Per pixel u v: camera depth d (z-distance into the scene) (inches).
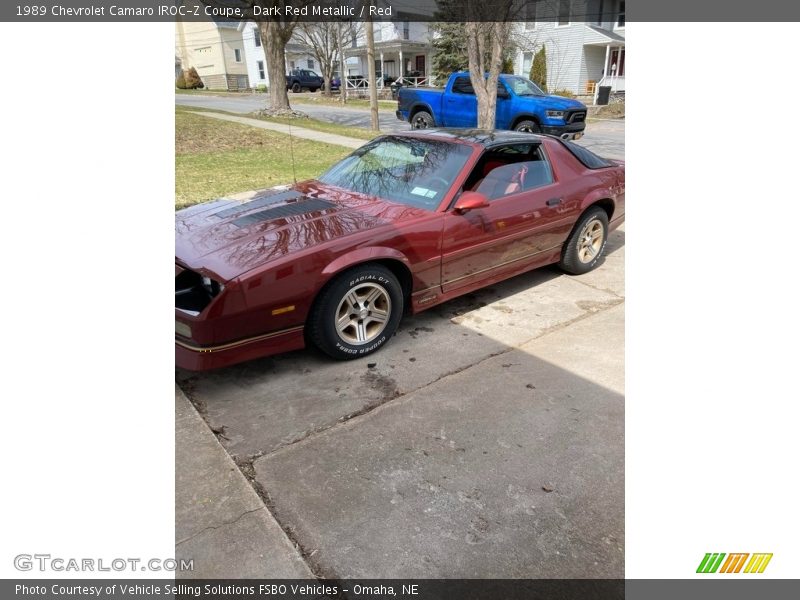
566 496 86.9
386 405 111.3
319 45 1302.9
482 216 144.4
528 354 132.3
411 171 152.3
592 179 178.7
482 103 464.8
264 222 127.3
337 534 79.7
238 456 96.0
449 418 106.8
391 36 1445.6
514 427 104.0
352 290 122.0
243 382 119.8
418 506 84.9
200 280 116.7
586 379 120.9
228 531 79.7
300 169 350.3
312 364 127.5
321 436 101.4
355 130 574.9
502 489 88.4
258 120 620.7
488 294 171.5
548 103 470.6
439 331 144.8
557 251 176.6
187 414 107.5
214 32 1616.6
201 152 418.9
